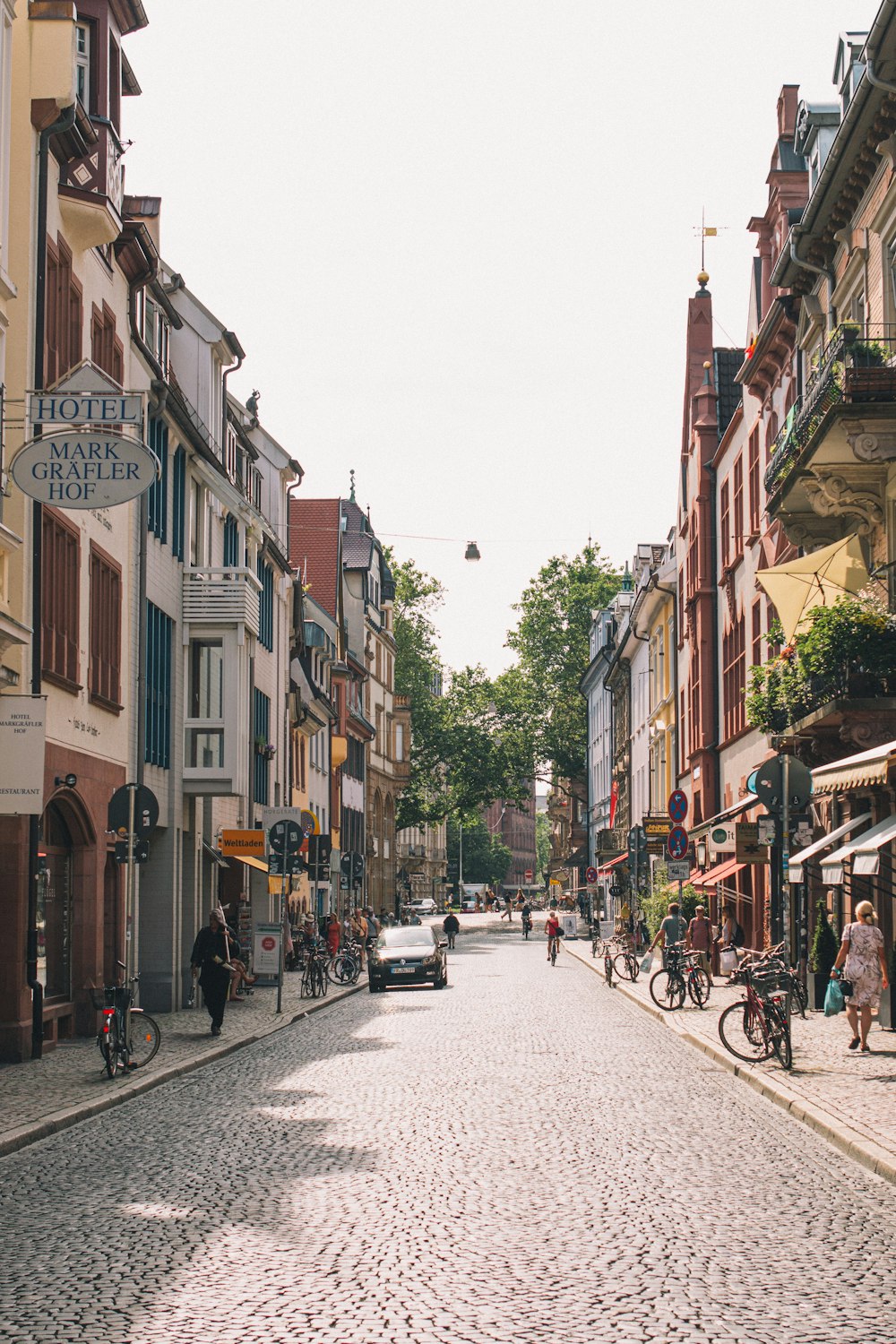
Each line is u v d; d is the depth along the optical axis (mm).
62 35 21625
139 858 19172
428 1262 8445
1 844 20641
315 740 62125
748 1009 18703
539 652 96062
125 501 16797
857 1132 12797
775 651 35094
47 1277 8211
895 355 22422
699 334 48656
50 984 23281
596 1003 31641
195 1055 20859
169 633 31359
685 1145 12812
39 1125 13867
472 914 137000
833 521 27984
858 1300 7652
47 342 22703
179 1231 9383
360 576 84562
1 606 19500
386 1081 17797
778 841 19500
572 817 118188
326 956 35719
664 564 54250
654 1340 6871
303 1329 7074
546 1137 13297
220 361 38219
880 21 20844
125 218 26984
